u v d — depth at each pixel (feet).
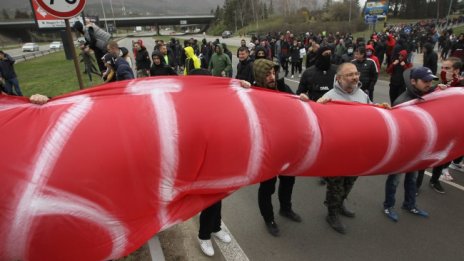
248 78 17.66
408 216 12.02
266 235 11.21
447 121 10.44
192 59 26.30
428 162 10.74
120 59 18.88
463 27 127.95
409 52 47.42
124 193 6.75
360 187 14.40
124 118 6.92
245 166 7.95
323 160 9.11
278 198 12.37
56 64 70.54
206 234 10.00
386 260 9.86
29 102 7.14
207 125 7.54
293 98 9.35
